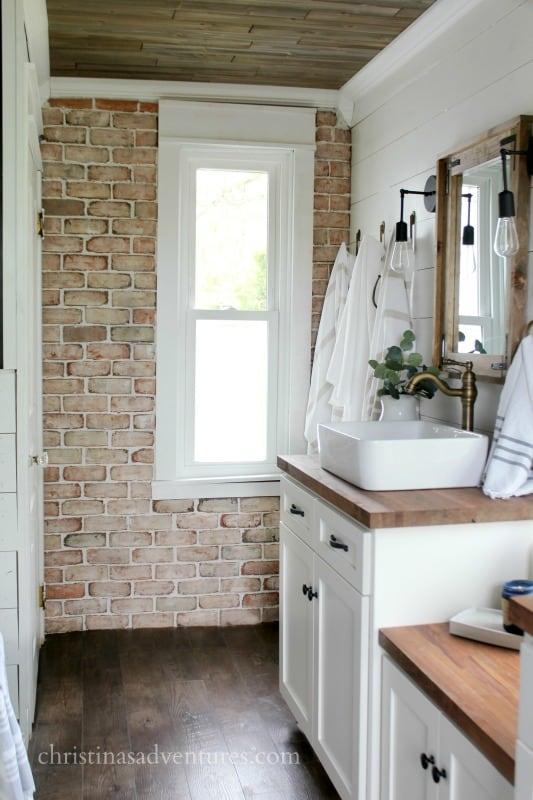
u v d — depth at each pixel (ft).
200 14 8.71
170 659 10.64
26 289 7.92
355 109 11.66
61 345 11.27
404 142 9.98
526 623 4.00
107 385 11.42
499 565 6.58
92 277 11.30
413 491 7.04
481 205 7.92
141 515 11.62
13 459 7.75
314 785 7.72
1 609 7.84
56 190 11.17
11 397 7.71
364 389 10.22
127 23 8.98
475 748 4.84
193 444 11.89
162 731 8.71
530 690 3.97
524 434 6.88
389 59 9.98
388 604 6.38
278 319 12.00
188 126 11.34
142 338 11.46
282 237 11.93
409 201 9.85
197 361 11.84
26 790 5.84
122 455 11.51
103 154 11.25
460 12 8.36
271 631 11.72
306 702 8.04
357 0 8.32
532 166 7.17
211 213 11.80
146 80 11.14
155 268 11.44
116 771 7.90
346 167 11.96
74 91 11.09
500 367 7.52
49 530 11.43
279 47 9.80
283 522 8.91
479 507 6.42
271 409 12.07
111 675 10.12
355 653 6.57
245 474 12.04
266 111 11.55
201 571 11.84
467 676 5.45
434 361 8.86
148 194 11.37
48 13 8.66
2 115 7.56
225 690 9.72
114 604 11.68
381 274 10.21
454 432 7.99
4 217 7.62
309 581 7.90
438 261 8.73
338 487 7.22
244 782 7.75
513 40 7.53
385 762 6.28
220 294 11.89
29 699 8.25
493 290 7.68
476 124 8.23
